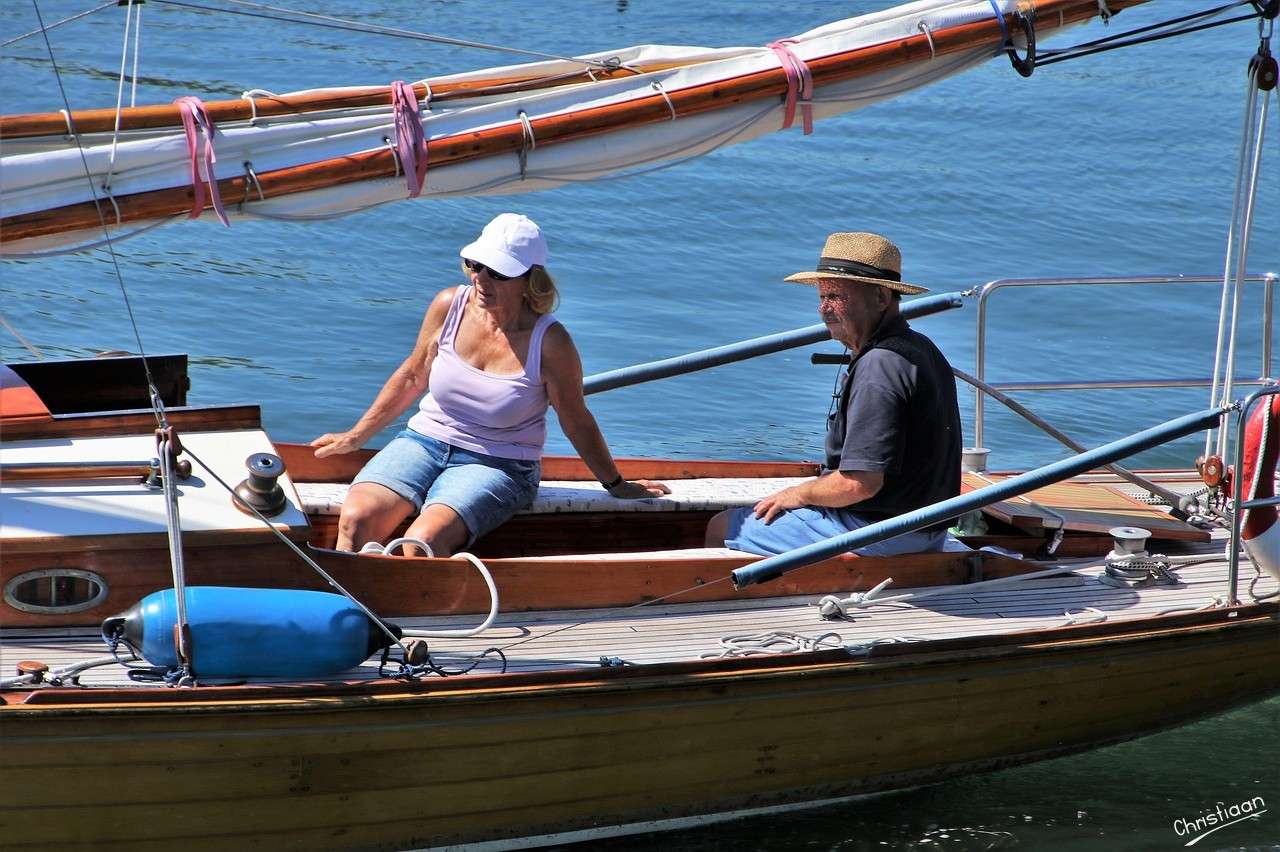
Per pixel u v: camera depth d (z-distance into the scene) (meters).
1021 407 18.62
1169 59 67.12
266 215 13.29
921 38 15.40
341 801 12.59
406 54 57.00
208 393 26.47
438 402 15.66
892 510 15.38
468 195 14.08
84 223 12.55
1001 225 42.34
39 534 12.52
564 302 33.34
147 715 11.55
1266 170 49.44
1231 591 15.98
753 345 18.98
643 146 14.48
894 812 15.40
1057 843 15.04
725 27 64.44
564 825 13.70
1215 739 17.27
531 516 16.88
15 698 11.44
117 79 49.22
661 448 25.61
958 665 14.45
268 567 13.24
